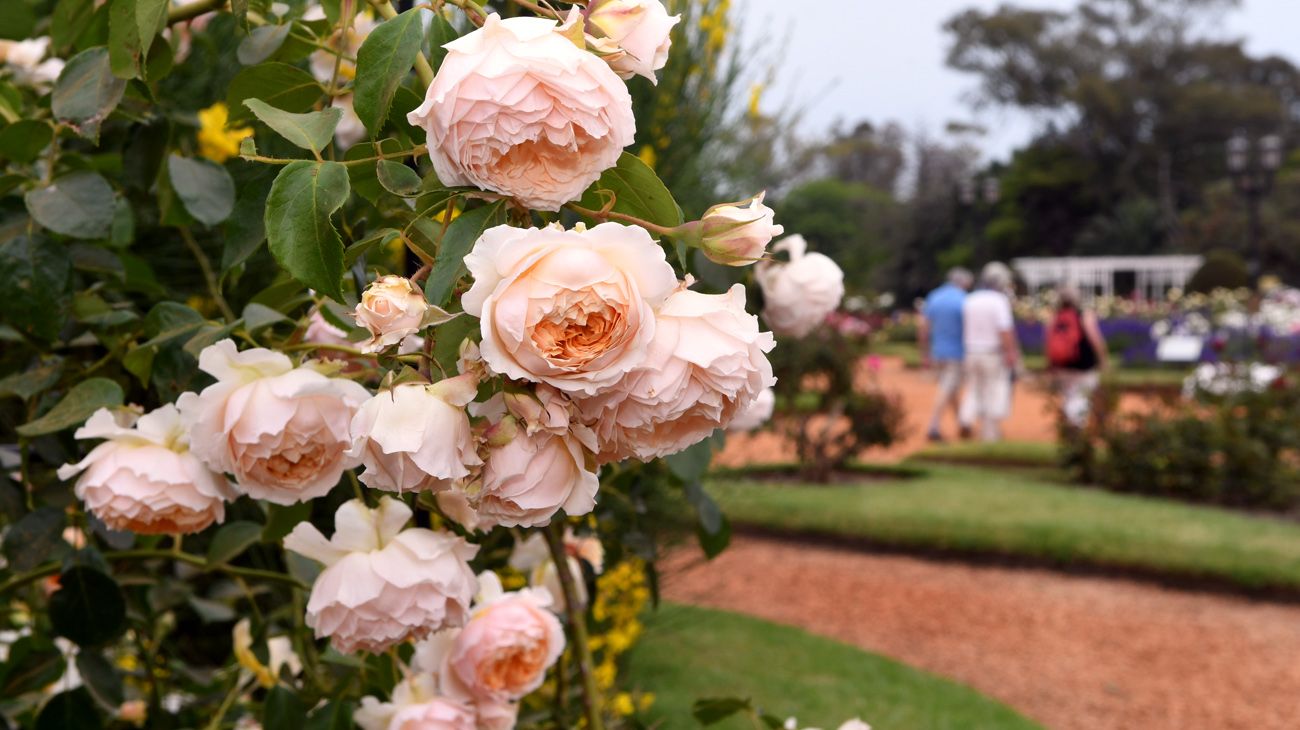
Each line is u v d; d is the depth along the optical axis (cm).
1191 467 912
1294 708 489
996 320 1202
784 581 682
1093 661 550
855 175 6956
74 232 124
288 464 94
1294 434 898
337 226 123
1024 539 735
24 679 169
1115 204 5553
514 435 77
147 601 185
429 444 76
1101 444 1012
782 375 971
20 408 151
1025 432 1429
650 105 318
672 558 387
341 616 98
